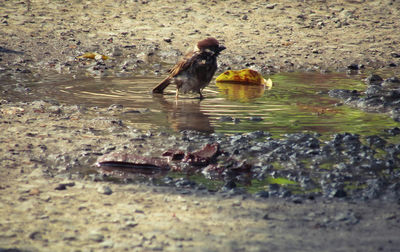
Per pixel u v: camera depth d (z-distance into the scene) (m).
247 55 20.38
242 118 11.61
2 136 9.89
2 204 6.90
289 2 28.78
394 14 27.09
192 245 5.85
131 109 12.35
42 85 14.96
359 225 6.43
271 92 14.55
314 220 6.58
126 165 8.58
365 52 21.09
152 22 25.25
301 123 11.17
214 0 28.86
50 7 27.44
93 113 11.88
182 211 6.81
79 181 7.88
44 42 21.64
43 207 6.84
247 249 5.76
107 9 27.36
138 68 18.12
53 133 10.19
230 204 7.08
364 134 10.30
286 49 21.44
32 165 8.43
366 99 13.02
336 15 26.73
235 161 8.77
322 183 7.87
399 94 13.31
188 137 10.12
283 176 8.20
